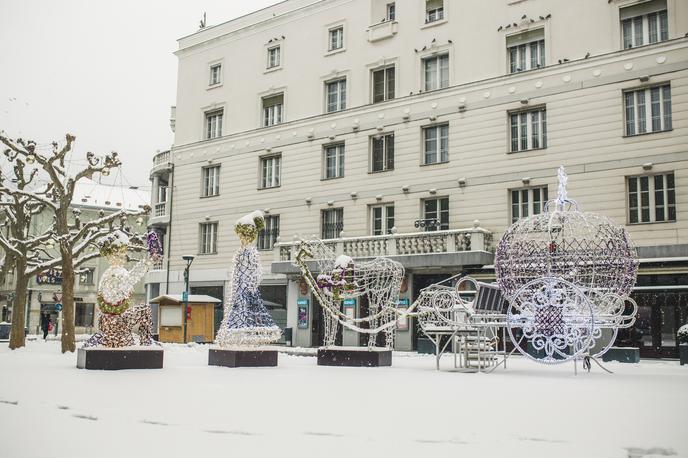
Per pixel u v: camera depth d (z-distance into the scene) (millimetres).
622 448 5238
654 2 24078
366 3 31969
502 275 13953
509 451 5156
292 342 30906
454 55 28750
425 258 26641
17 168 24047
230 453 5129
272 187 34219
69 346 20984
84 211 58625
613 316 13375
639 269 22938
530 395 8766
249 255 14898
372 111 31031
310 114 33406
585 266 13633
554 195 25484
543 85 26172
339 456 5023
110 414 6930
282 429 6055
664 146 23266
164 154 39875
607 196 24281
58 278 55594
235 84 36781
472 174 27672
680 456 5035
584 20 25438
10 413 7129
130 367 13055
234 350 14008
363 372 12977
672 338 22047
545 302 12789
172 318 30047
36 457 5016
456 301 14398
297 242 31031
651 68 23734
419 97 29562
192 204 37438
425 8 29969
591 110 24953
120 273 13508
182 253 37438
